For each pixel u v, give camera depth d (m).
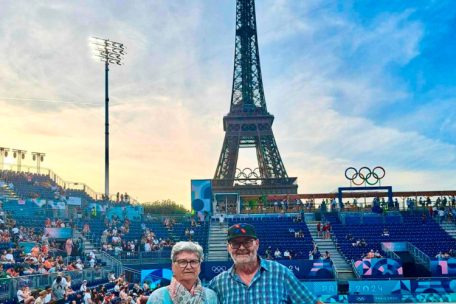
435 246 60.03
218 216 72.88
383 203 73.75
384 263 51.03
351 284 45.34
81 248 52.28
